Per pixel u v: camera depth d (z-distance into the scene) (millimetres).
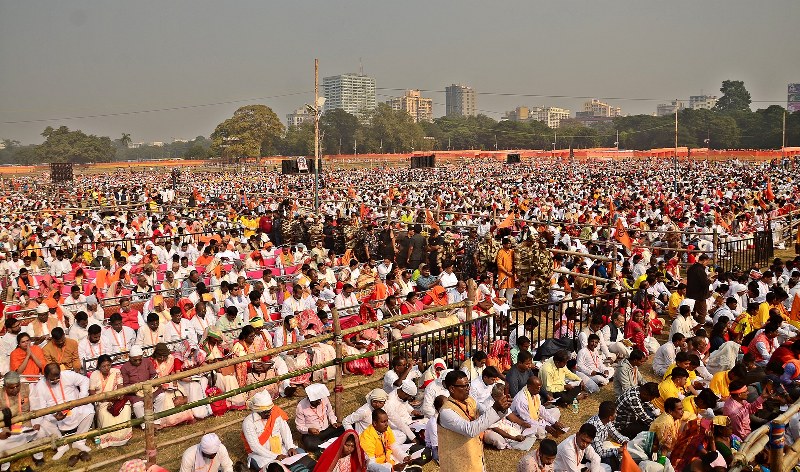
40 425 9047
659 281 16328
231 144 151750
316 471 7367
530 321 12398
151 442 7926
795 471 7410
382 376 12109
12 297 16078
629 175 68625
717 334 12344
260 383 8680
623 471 7965
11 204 45750
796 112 159125
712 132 165875
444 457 7012
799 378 10492
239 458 8992
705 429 8570
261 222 27453
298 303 14500
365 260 22016
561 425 10031
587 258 18203
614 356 12164
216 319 13438
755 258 20969
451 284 16422
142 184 78250
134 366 9742
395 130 172875
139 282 16172
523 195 43844
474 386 9820
